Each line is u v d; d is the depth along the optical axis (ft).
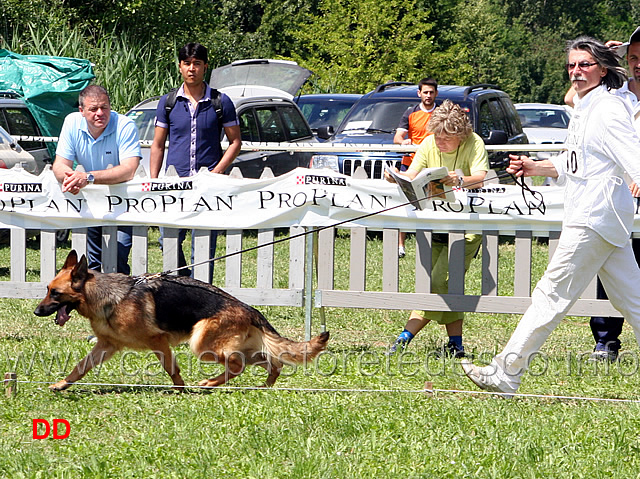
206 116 36.27
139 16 122.72
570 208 25.14
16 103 63.21
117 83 98.17
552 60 311.68
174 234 34.86
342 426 22.36
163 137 36.83
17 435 22.00
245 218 34.04
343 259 56.90
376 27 144.46
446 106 31.32
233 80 80.28
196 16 132.05
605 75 25.05
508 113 70.28
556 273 25.36
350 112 67.10
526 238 33.01
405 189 31.27
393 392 26.32
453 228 33.22
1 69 73.61
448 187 31.89
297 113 71.31
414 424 22.70
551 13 359.87
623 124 23.88
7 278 49.16
